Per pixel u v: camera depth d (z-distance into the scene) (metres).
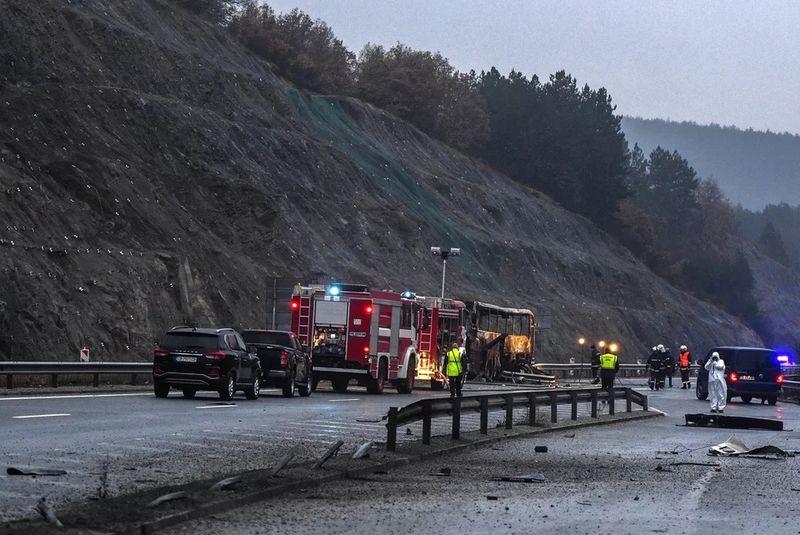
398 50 130.75
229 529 11.73
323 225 77.25
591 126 153.75
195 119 72.19
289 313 49.81
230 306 58.25
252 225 67.50
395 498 14.69
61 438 20.75
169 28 86.75
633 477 18.27
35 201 49.34
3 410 26.78
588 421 32.75
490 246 100.75
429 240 89.38
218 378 34.09
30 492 13.88
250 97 85.44
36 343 41.91
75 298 46.44
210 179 68.38
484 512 13.51
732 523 13.08
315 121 96.00
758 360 52.41
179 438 21.77
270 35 109.25
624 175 158.00
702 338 132.62
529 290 102.88
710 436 29.28
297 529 11.88
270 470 16.06
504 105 148.12
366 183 88.88
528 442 25.58
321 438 23.19
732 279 173.12
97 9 77.00
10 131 54.91
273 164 77.50
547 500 14.83
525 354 71.75
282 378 39.03
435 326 51.56
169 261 54.59
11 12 63.72
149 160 65.31
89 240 51.16
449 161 119.94
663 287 139.38
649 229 157.00
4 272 43.03
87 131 60.59
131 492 14.13
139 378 43.94
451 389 39.00
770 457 22.89
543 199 136.00
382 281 75.25
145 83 73.25
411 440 23.48
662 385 69.12
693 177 191.38
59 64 65.38
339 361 45.53
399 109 124.38
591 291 118.31
